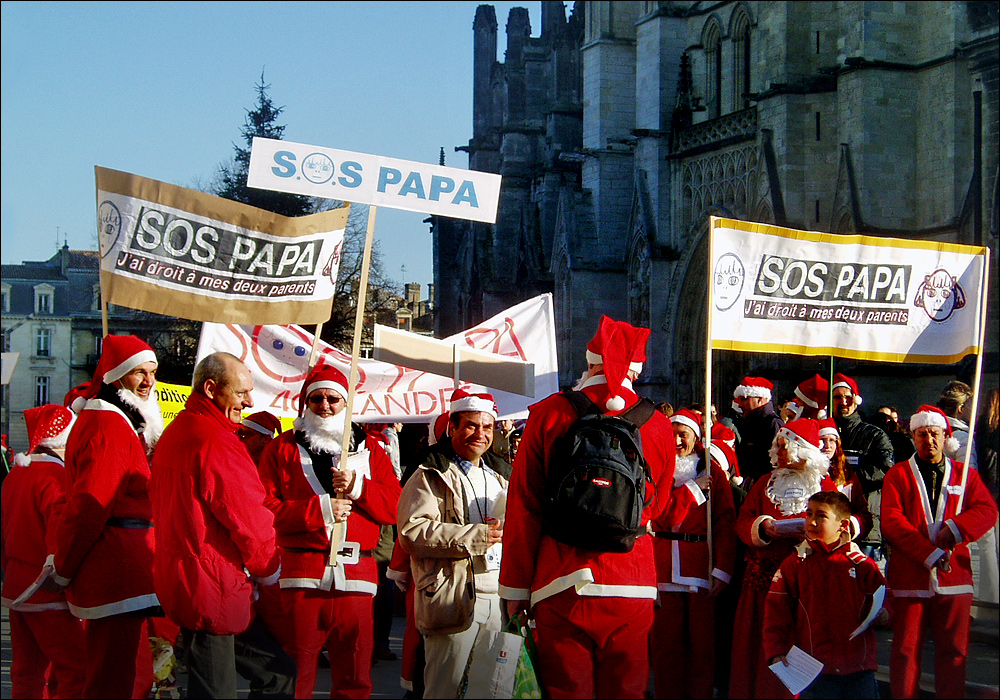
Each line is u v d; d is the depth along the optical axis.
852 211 28.11
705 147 34.75
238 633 7.16
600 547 6.32
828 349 9.41
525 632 6.87
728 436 9.73
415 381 11.39
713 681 8.56
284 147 8.32
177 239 8.38
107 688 7.39
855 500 9.11
